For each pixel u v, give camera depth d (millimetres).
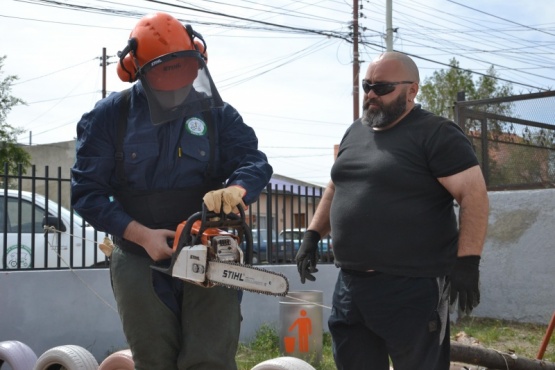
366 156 3326
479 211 3104
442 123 3203
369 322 3250
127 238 2955
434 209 3209
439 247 3207
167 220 3031
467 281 3078
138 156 3000
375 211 3207
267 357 6867
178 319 3066
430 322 3188
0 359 4785
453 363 4961
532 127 9812
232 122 3182
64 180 6918
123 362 4004
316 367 6664
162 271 2910
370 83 3289
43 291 6496
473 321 9438
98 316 6816
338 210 3359
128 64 3086
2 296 6277
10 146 25688
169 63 2982
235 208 2900
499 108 10172
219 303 3008
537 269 9219
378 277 3205
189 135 3051
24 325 6371
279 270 8086
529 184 9836
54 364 4359
